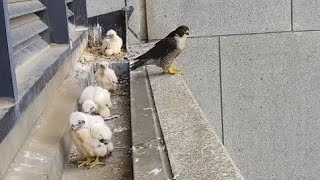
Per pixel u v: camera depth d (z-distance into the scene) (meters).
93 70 3.99
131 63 4.13
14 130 2.12
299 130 5.62
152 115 2.79
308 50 5.46
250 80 5.46
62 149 2.42
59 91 3.08
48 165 2.12
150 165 2.20
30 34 2.80
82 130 2.46
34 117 2.45
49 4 3.34
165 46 3.73
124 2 5.22
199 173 2.05
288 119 5.59
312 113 5.59
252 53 5.42
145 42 5.29
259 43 5.41
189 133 2.48
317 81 5.53
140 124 2.67
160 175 2.10
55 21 3.37
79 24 4.85
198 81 5.41
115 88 3.78
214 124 5.50
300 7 5.38
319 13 5.39
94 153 2.50
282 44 5.43
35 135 2.37
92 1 5.16
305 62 5.48
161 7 5.27
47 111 2.66
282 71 5.48
